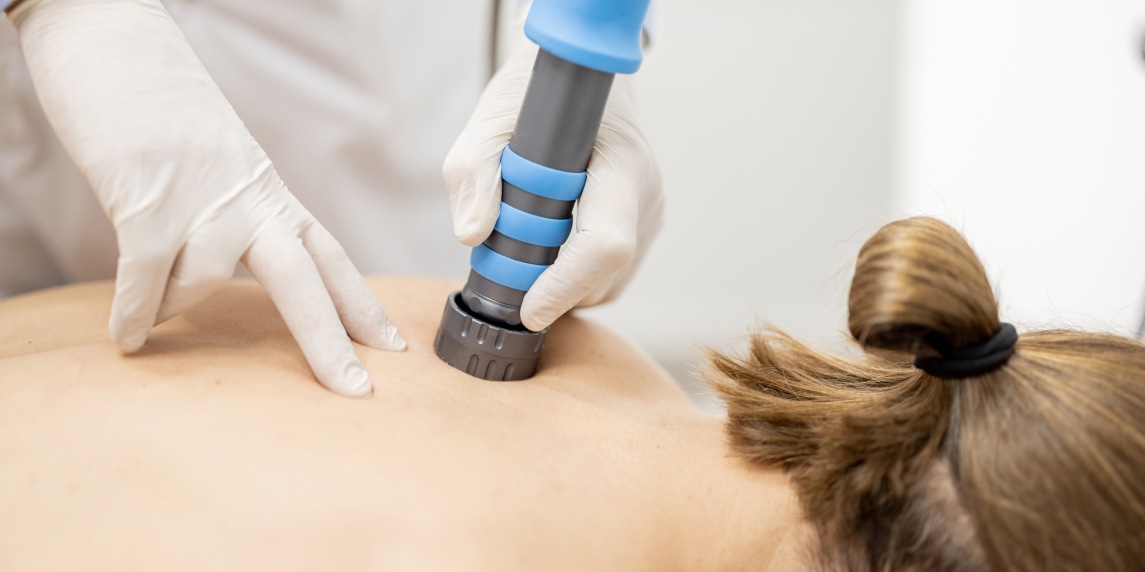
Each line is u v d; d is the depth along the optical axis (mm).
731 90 1875
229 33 1076
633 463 717
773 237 1949
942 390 664
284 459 630
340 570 591
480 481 653
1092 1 1759
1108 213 1823
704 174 1920
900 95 1879
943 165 1895
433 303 930
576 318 991
